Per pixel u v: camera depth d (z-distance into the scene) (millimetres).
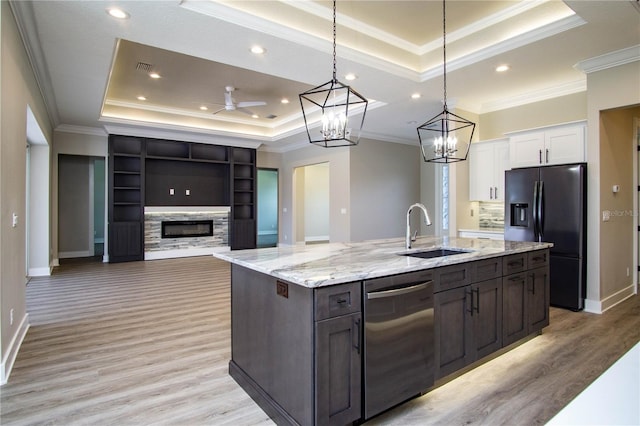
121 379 2557
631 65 3727
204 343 3227
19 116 3150
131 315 3996
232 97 6383
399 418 2094
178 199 8477
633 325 3627
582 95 4594
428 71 4441
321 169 12805
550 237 4270
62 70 4266
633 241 4820
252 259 2416
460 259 2455
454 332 2482
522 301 3098
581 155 4180
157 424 2033
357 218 7844
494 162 5336
